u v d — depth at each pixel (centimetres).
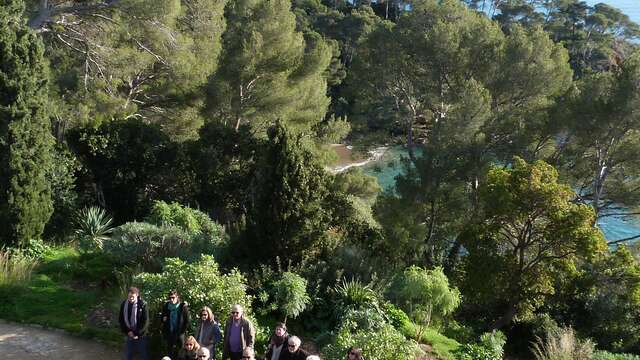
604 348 1803
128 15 1991
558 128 2117
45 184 1300
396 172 4169
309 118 2559
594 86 2064
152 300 899
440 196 1927
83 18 2072
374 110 2736
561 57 2423
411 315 1216
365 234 1803
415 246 1862
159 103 2455
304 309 1069
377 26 2609
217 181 1939
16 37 1231
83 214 1522
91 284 1151
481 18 2522
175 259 980
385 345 848
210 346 787
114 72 2080
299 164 1104
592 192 2312
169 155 1845
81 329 946
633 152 2084
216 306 894
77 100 1980
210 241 1251
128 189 1786
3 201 1230
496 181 1579
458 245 2080
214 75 2358
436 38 2312
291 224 1111
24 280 1096
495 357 1209
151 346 893
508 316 1708
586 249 1501
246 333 788
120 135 1762
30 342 899
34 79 1257
